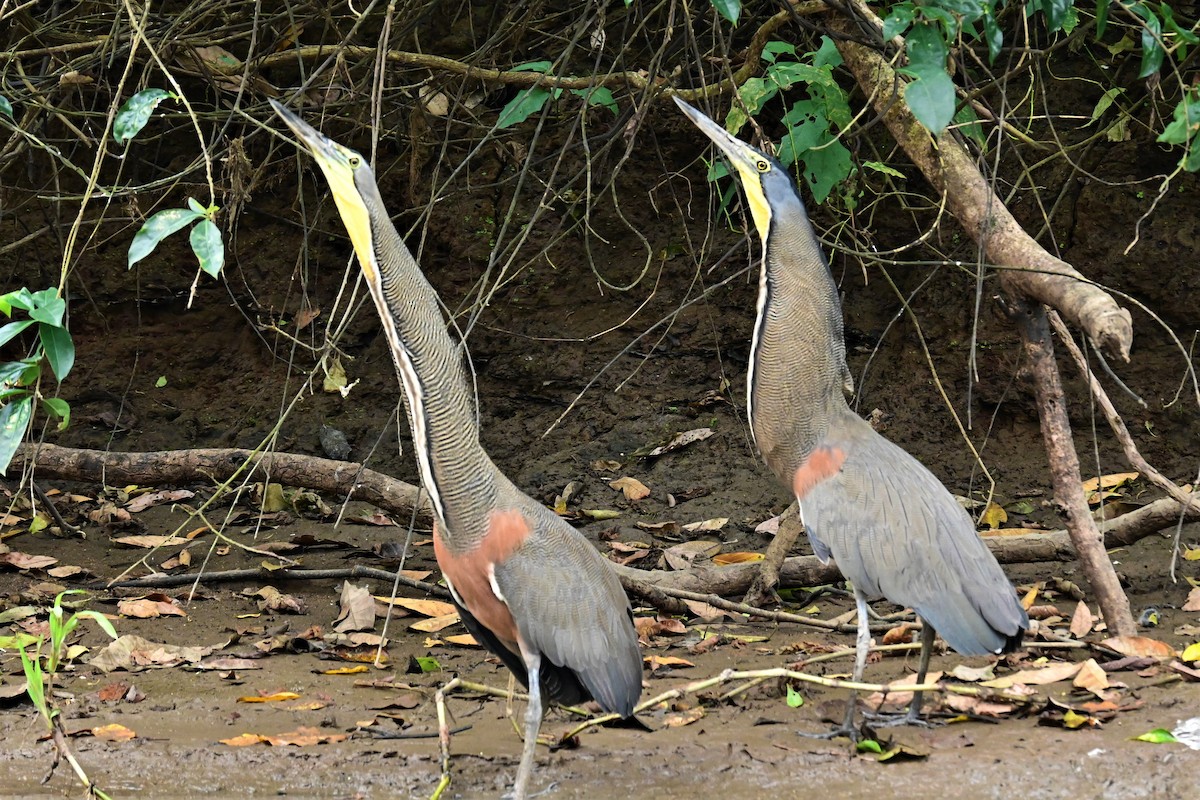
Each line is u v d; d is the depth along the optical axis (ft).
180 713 25.76
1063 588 33.47
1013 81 43.65
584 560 22.67
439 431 21.79
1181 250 41.86
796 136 34.01
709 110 35.35
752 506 41.24
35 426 46.93
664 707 26.40
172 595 34.63
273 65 41.63
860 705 26.30
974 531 25.43
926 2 23.11
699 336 46.65
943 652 29.68
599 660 22.17
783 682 27.09
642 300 47.21
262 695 26.96
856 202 40.29
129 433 47.01
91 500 43.06
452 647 30.96
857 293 45.83
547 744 24.14
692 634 31.91
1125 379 42.24
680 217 47.14
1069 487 28.45
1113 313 24.07
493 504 21.97
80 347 48.52
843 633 31.83
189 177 46.26
